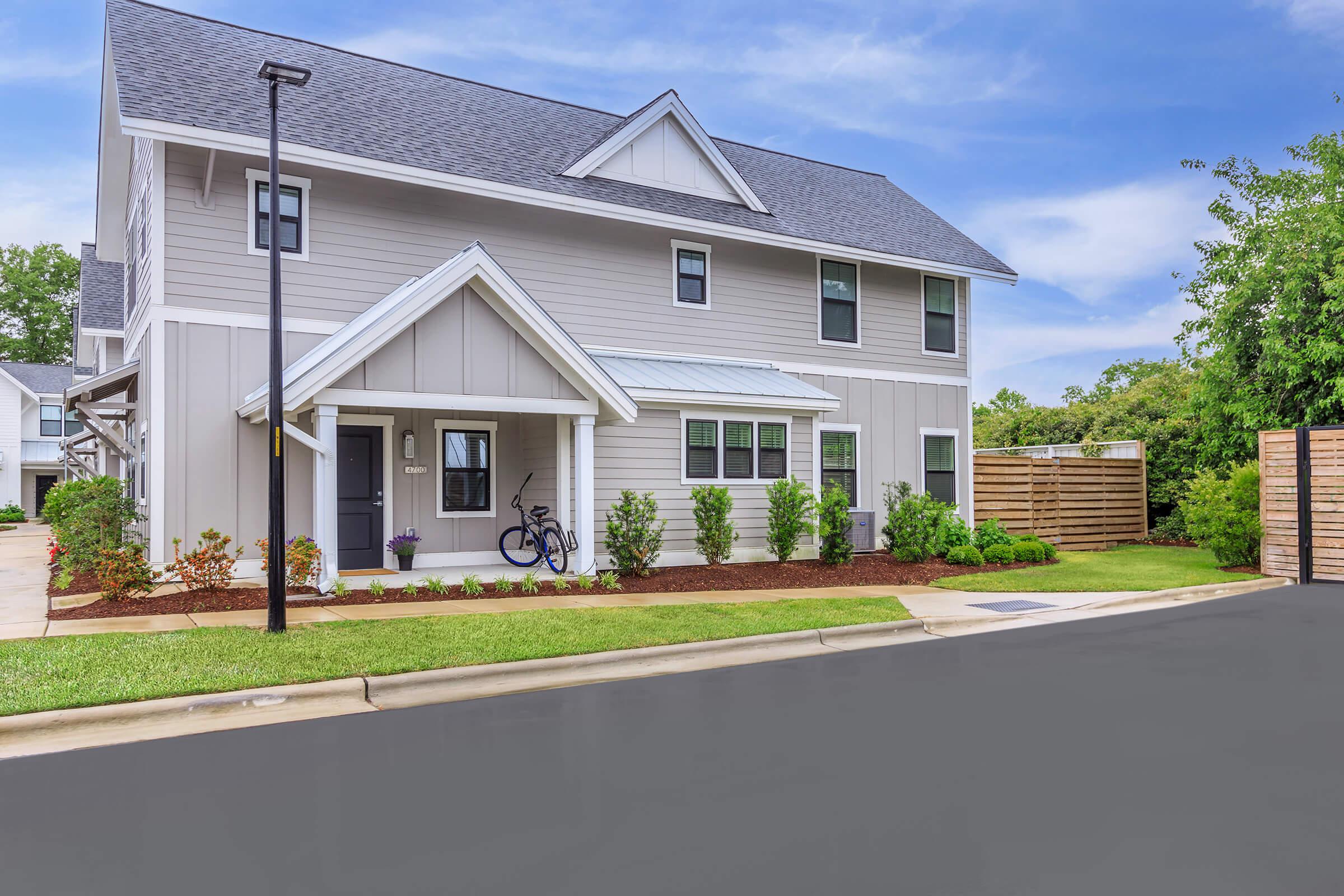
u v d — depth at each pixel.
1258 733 5.85
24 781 4.96
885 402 18.91
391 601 10.94
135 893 3.51
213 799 4.64
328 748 5.61
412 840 4.05
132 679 6.79
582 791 4.75
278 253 8.88
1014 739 5.73
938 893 3.47
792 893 3.48
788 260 17.89
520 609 10.52
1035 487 19.72
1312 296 18.08
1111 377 46.94
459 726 6.12
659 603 11.24
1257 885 3.53
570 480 13.66
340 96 14.68
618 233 16.03
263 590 11.39
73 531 11.80
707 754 5.42
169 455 12.05
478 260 11.69
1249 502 15.63
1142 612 11.88
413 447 14.11
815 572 14.62
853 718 6.29
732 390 15.26
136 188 16.05
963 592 13.08
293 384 10.52
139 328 14.76
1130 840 4.02
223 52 14.45
